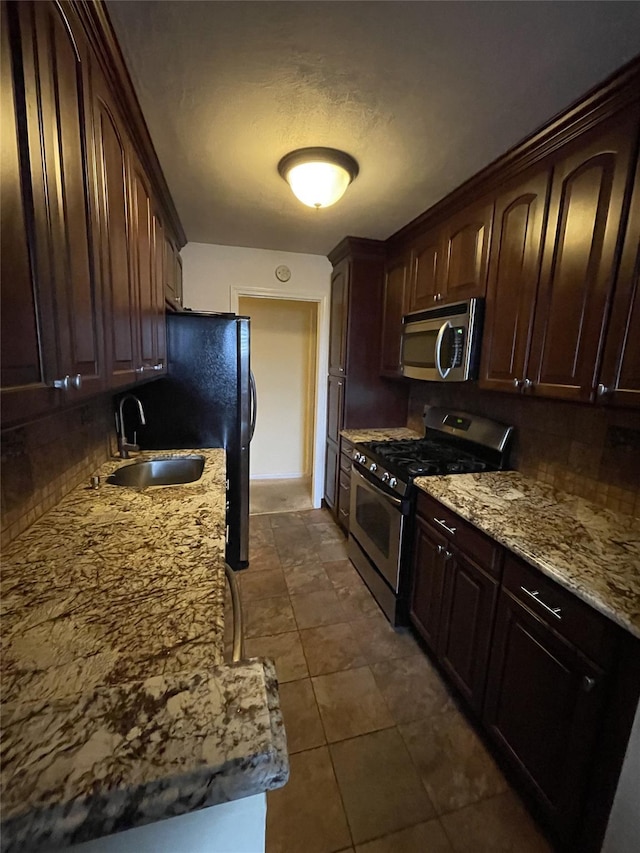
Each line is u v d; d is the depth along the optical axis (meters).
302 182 1.80
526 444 1.97
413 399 3.19
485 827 1.23
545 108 1.35
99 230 1.01
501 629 1.36
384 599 2.24
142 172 1.58
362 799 1.29
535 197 1.55
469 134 1.52
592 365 1.31
